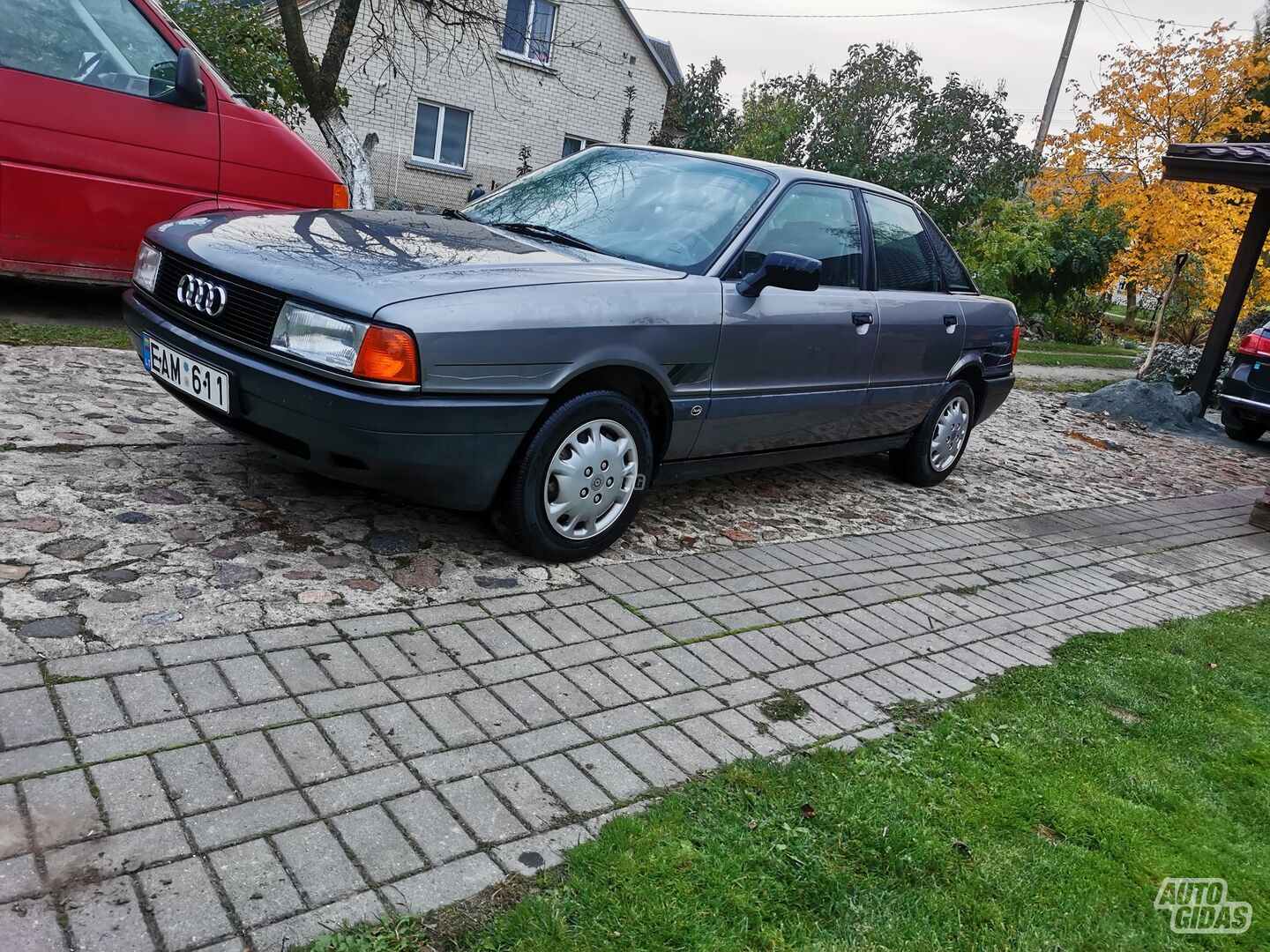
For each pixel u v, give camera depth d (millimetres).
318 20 17188
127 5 5742
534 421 3473
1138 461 9102
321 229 3723
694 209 4398
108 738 2221
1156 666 3861
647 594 3686
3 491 3373
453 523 3949
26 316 5945
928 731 3004
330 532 3615
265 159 6047
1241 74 17734
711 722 2850
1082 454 8930
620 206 4445
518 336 3271
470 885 2006
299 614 2959
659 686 3006
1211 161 10562
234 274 3285
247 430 3430
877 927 2068
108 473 3729
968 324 5914
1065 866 2400
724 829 2303
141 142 5602
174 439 4254
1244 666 4051
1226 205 14406
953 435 6277
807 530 4953
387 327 3023
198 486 3783
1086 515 6590
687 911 2002
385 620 3045
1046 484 7363
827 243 4828
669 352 3832
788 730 2883
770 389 4430
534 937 1868
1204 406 12086
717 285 4082
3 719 2201
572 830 2234
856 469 6531
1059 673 3629
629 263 3996
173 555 3166
